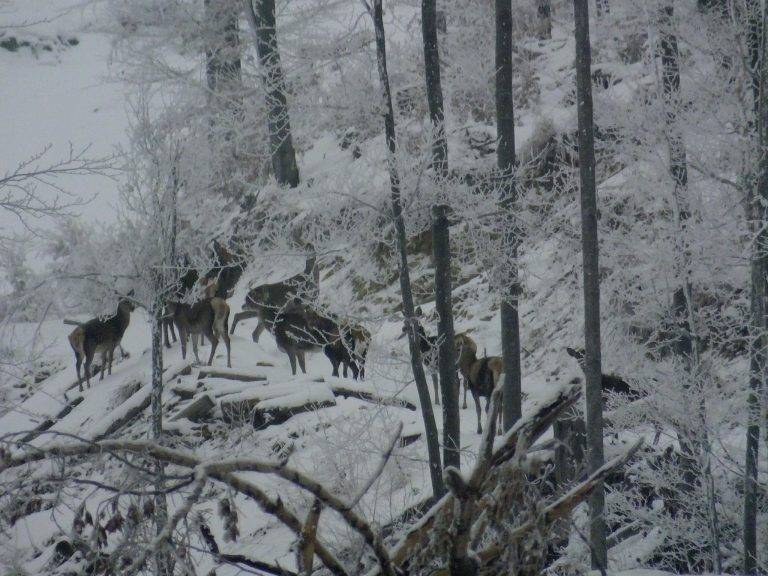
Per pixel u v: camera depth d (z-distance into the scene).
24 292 11.24
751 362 8.09
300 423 12.43
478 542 2.99
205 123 11.56
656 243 8.86
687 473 8.69
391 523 7.79
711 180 8.80
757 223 8.01
